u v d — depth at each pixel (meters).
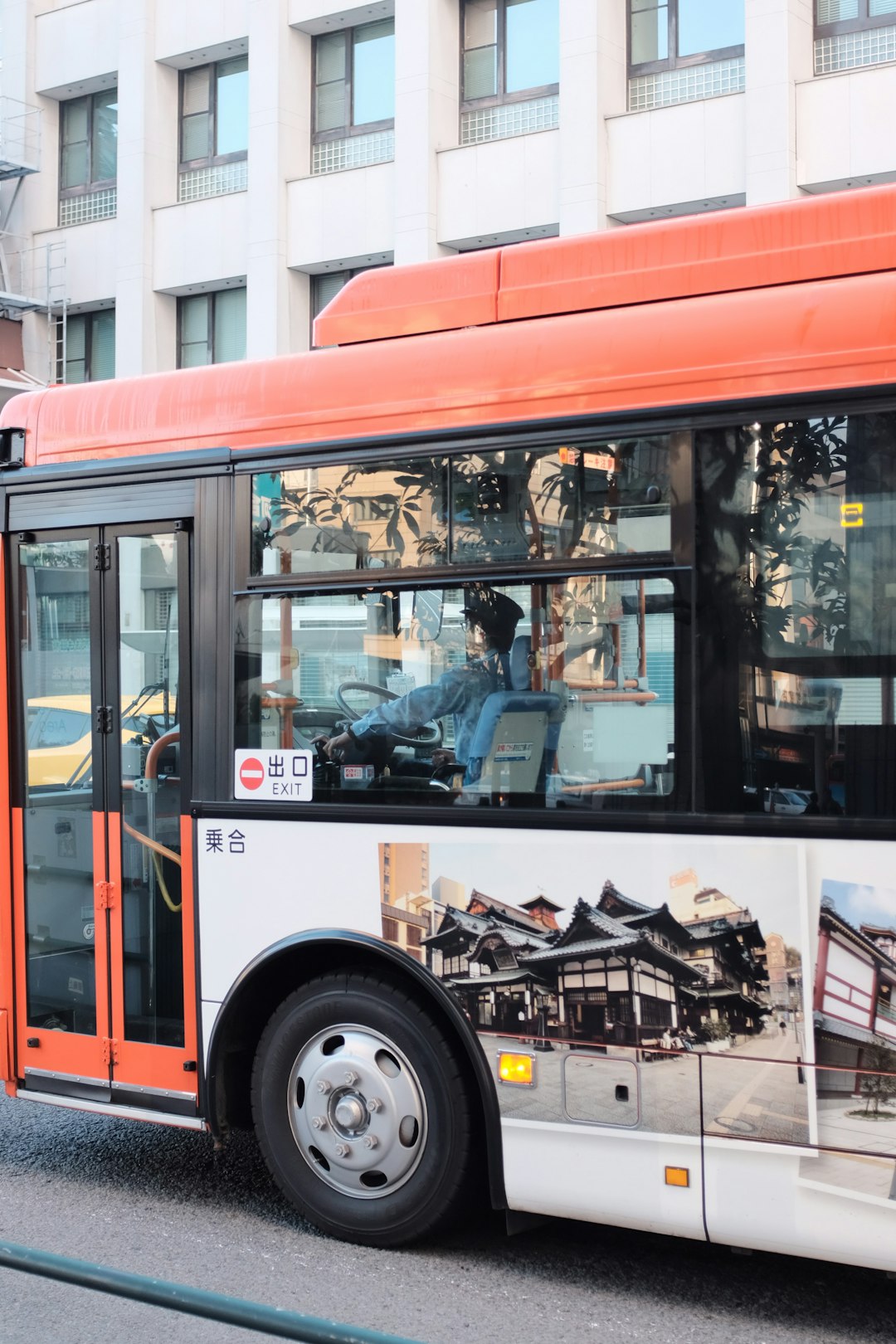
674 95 18.30
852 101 16.55
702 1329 3.78
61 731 5.10
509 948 4.06
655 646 3.90
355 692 4.40
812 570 3.72
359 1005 4.36
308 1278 4.14
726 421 3.86
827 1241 3.57
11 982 5.21
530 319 4.36
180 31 23.05
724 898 3.74
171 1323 3.91
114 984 4.90
